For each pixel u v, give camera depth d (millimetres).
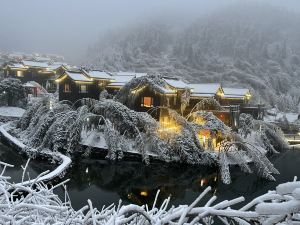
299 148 37188
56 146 25641
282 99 79125
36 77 64125
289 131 46406
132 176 22859
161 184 21531
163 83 34656
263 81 94375
